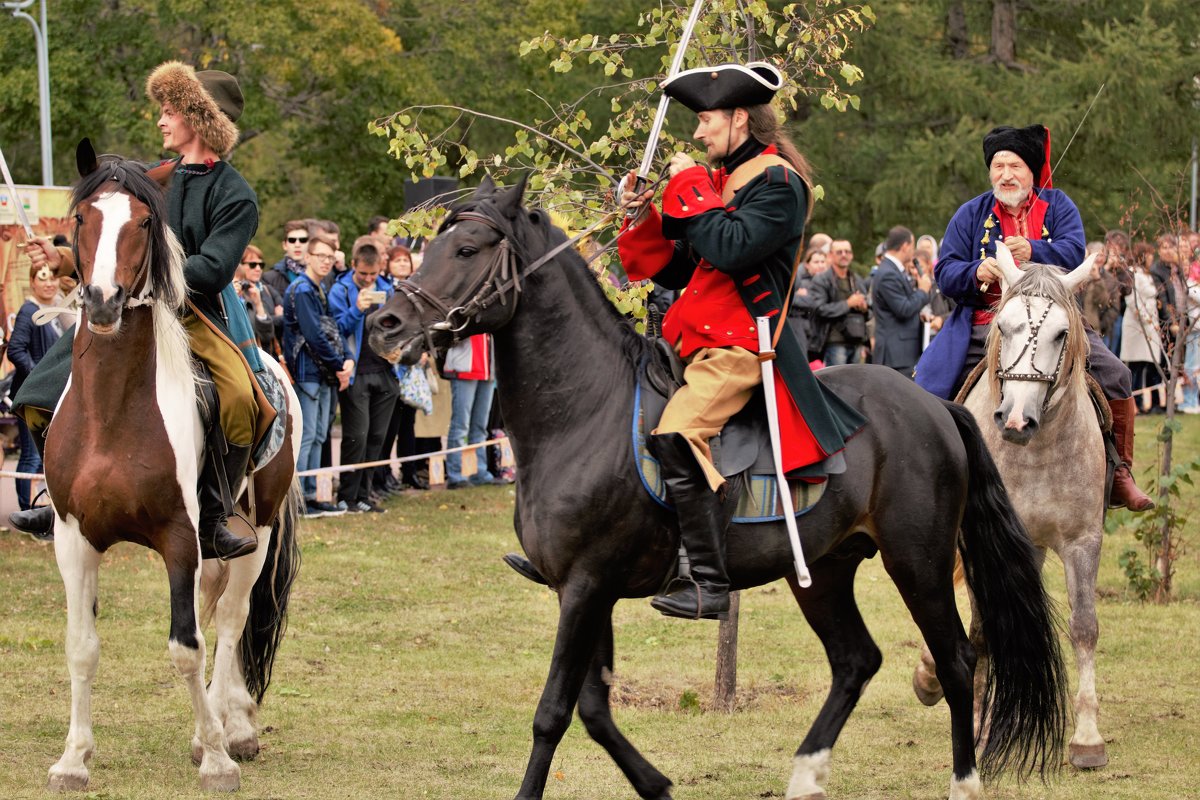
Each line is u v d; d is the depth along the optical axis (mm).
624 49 10766
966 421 8586
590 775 9273
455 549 16969
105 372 8219
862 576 16719
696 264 8023
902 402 8305
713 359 7555
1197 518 20516
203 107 9148
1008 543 8570
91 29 35156
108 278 7777
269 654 9742
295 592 14531
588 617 7488
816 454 7734
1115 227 37375
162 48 35281
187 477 8398
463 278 7273
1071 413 9797
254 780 8922
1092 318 23219
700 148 11445
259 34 32406
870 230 40438
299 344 18281
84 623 8531
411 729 10242
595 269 9484
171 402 8352
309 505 18859
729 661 11047
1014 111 37000
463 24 36469
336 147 38125
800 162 7906
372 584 15047
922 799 8891
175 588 8383
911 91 36969
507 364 7605
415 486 21531
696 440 7363
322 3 32938
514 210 7496
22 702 10500
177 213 9156
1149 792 9023
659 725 10555
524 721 10547
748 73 7723
